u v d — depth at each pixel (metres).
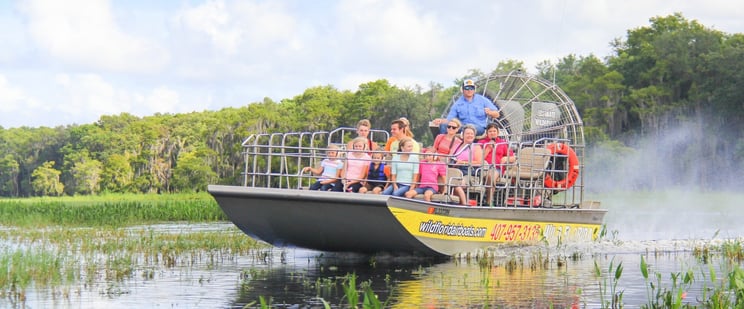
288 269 15.20
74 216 30.59
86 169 133.50
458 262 15.66
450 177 15.70
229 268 15.41
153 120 140.38
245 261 16.38
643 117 81.00
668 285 13.18
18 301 12.27
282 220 15.56
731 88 76.94
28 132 157.38
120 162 128.62
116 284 13.66
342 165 15.88
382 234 15.03
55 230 23.95
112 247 18.44
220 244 19.09
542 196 17.19
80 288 13.30
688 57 82.69
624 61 88.31
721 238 19.95
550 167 17.80
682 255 16.66
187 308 11.75
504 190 16.67
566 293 12.50
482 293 12.53
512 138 18.78
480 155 16.31
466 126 16.12
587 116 82.25
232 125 113.38
